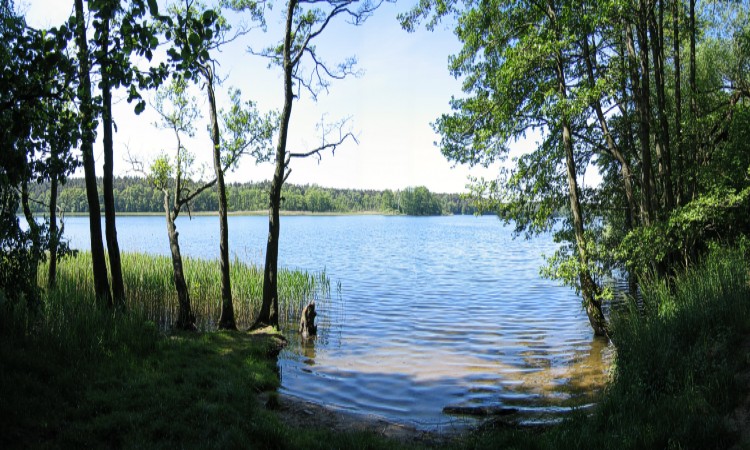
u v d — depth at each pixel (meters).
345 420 8.44
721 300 8.84
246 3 15.34
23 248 8.66
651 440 5.75
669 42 19.58
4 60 5.82
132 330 10.33
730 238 13.97
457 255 44.78
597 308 14.78
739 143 14.91
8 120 6.39
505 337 15.03
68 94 6.40
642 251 13.48
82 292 12.91
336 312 19.19
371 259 40.38
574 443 6.09
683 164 17.20
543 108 14.32
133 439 6.46
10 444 5.98
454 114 16.72
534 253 47.09
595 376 10.76
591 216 19.92
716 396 6.48
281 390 10.14
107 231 12.41
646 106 14.84
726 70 20.05
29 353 8.27
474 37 15.99
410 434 7.88
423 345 14.12
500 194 16.86
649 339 8.77
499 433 7.18
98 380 8.16
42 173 7.61
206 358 10.68
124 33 5.36
